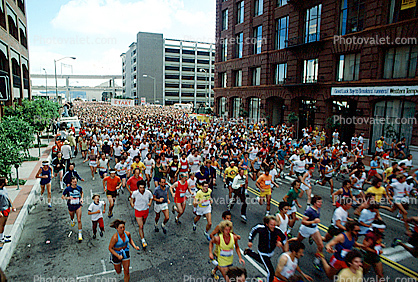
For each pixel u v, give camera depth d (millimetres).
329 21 24656
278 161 15266
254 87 35625
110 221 9531
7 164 11711
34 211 10320
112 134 20078
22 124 13508
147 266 6875
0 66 23531
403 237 8359
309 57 27125
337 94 23984
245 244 7918
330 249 5715
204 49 109625
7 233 7941
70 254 7406
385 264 6895
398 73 19656
